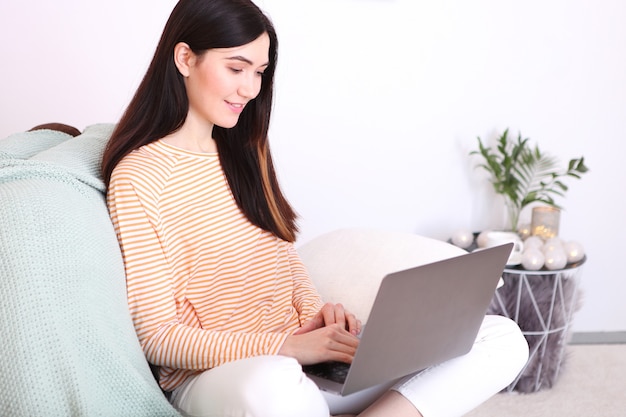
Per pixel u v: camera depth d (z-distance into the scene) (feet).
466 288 4.10
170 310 4.24
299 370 3.90
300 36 8.28
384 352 3.88
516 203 8.30
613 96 8.82
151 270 4.17
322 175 8.64
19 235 3.42
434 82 8.64
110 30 7.95
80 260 3.56
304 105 8.44
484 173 8.91
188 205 4.49
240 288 4.72
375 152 8.71
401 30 8.45
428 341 4.11
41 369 3.12
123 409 3.50
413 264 5.48
